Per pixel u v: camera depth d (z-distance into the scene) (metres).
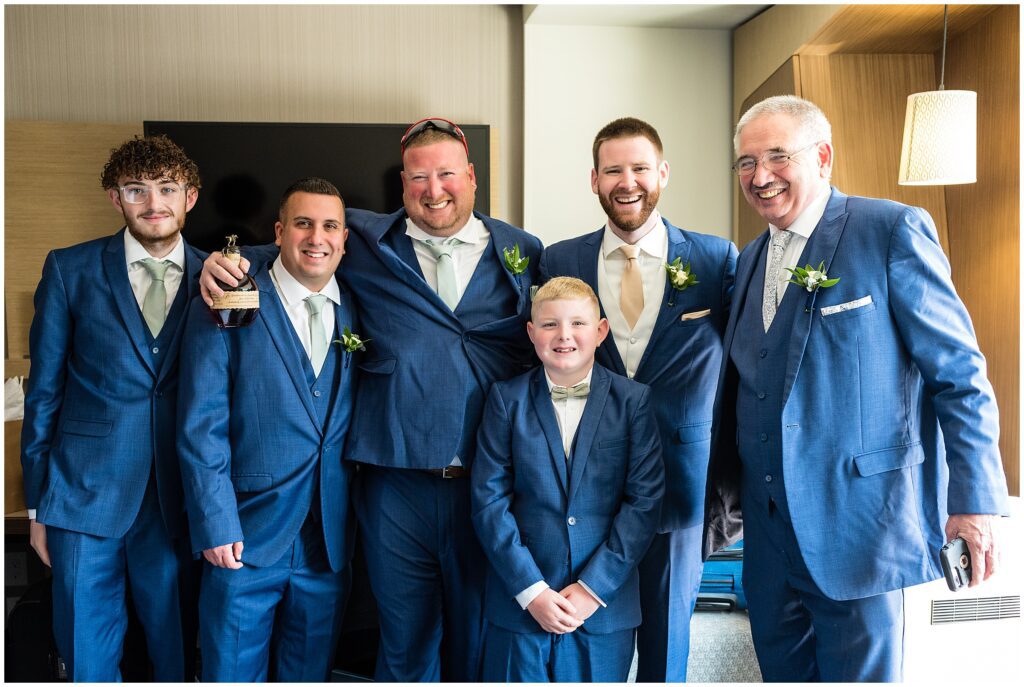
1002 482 1.64
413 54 4.21
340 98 4.18
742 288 2.03
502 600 2.01
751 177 1.89
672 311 2.21
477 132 4.05
